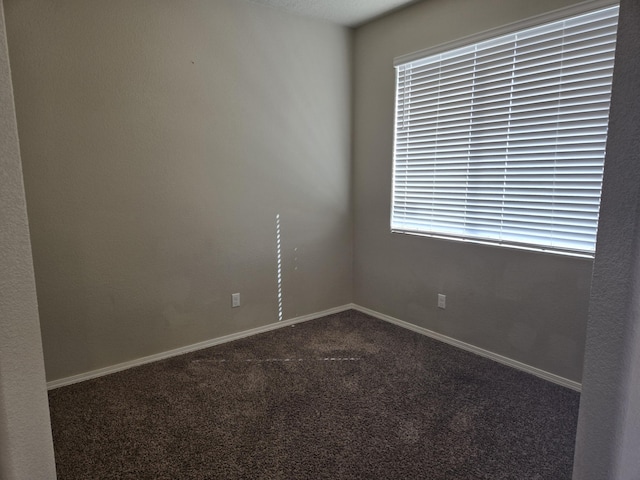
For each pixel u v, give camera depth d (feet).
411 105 10.76
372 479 5.73
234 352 9.93
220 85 9.75
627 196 2.74
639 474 3.22
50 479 2.57
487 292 9.55
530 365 8.90
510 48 8.61
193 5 9.16
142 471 5.90
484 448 6.37
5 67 2.14
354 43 12.03
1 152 2.17
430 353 9.86
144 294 9.27
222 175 10.05
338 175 12.32
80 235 8.35
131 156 8.74
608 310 2.90
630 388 2.91
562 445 6.42
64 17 7.73
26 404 2.42
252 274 10.90
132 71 8.56
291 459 6.13
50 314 8.21
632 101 2.66
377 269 12.28
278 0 9.93
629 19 2.64
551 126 8.11
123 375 8.79
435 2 9.84
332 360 9.47
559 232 8.21
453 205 10.07
